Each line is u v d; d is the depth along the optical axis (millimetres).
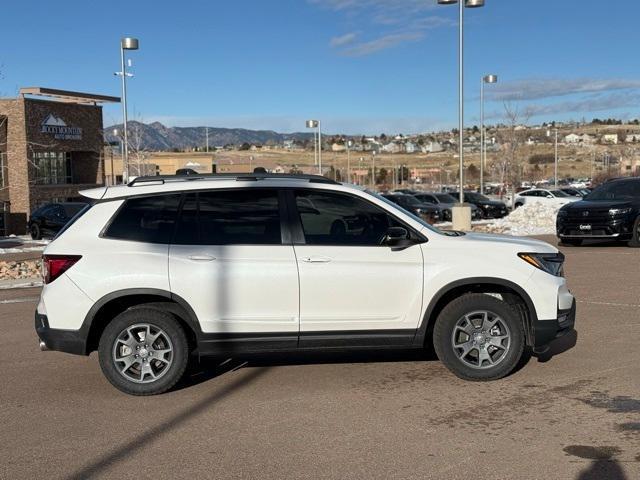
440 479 4367
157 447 5012
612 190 19375
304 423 5453
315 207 6414
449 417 5520
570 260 15695
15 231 41812
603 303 10242
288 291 6215
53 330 6164
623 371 6723
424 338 6402
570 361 7121
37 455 4895
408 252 6359
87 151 47031
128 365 6207
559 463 4586
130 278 6125
